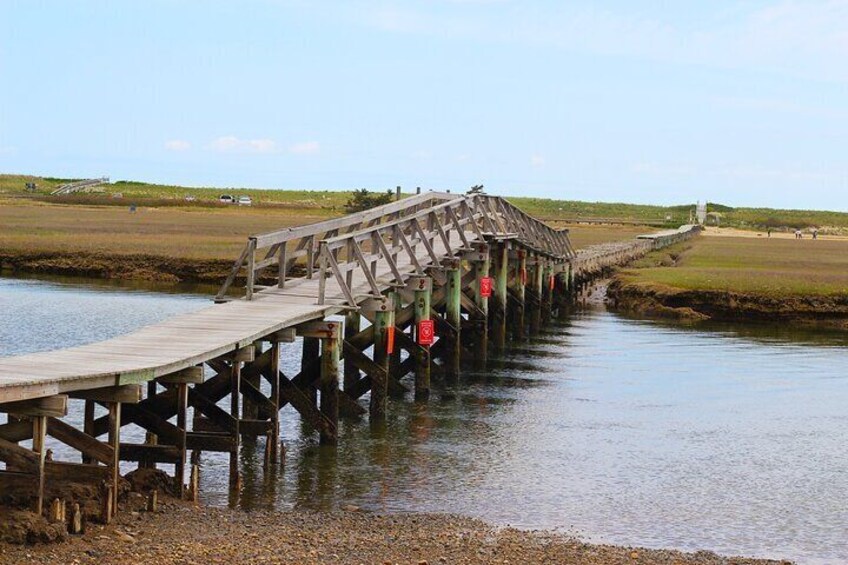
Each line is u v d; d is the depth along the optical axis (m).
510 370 36.69
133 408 18.47
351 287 26.98
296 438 24.84
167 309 48.00
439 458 23.64
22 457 15.20
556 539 17.81
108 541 14.98
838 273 65.31
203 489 20.03
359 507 19.41
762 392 33.44
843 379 36.25
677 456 24.81
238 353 20.48
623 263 73.31
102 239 73.94
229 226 97.69
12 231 78.25
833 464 24.44
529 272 50.12
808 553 17.95
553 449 25.05
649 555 16.89
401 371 31.42
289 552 15.45
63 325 41.72
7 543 14.16
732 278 59.62
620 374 36.19
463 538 17.30
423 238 31.62
